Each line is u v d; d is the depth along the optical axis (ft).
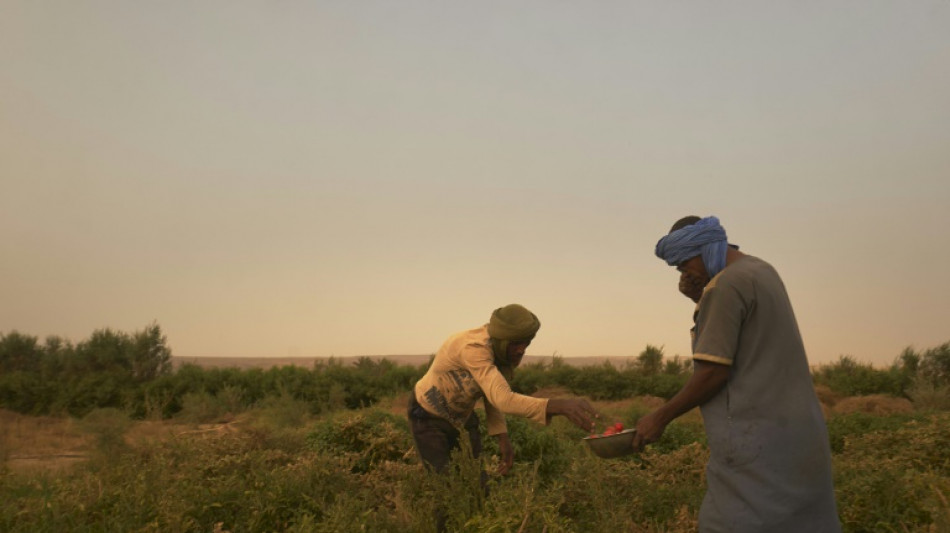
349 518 15.70
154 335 75.20
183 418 56.70
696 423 36.86
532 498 14.53
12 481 22.65
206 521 17.16
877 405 56.59
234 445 25.44
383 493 19.61
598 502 15.92
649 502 18.44
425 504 15.83
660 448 28.81
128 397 65.36
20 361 73.77
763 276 10.28
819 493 9.90
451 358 15.81
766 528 9.75
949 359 71.10
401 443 25.79
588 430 13.37
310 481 19.36
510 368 15.88
